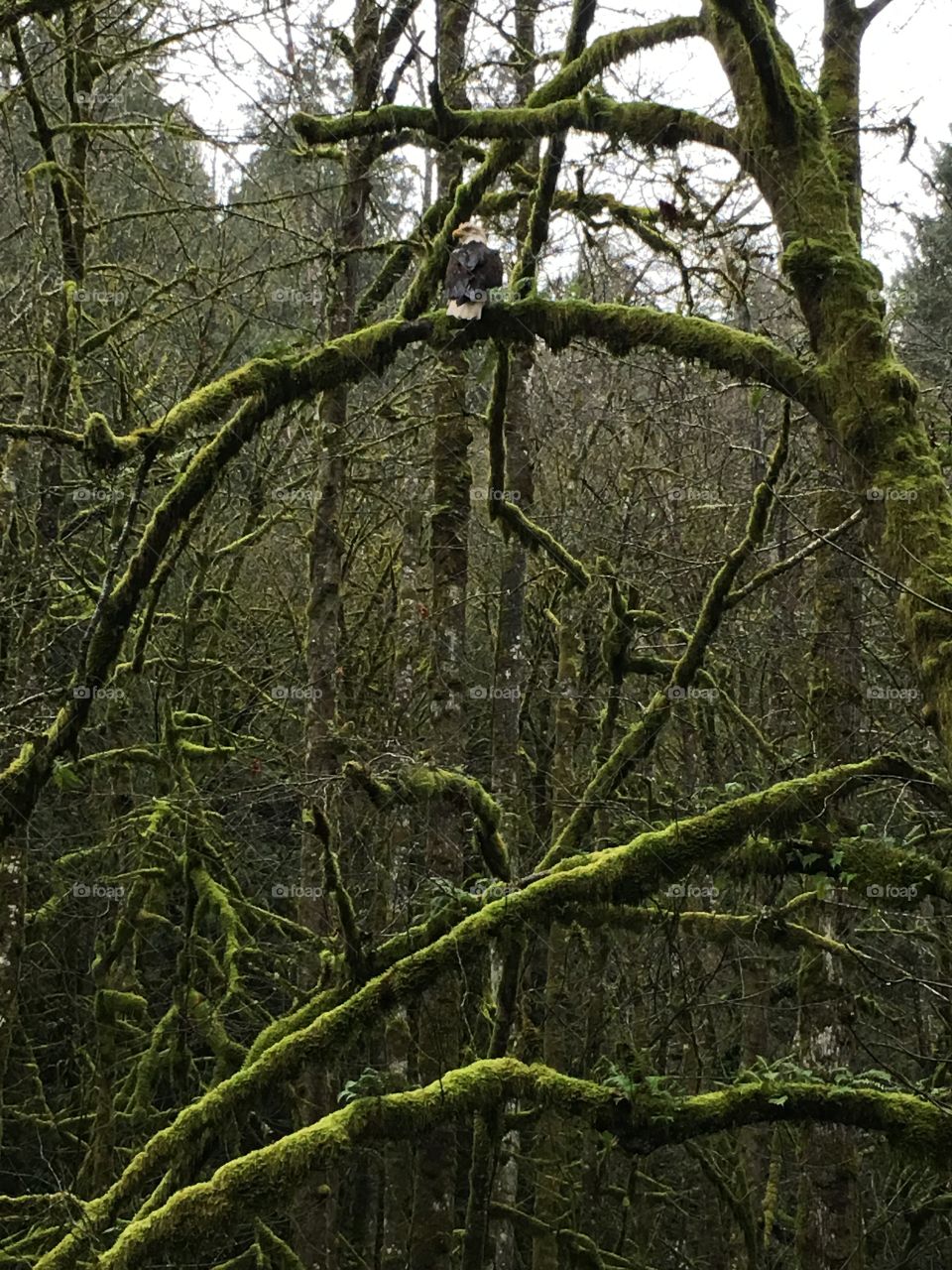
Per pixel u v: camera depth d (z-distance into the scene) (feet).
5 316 37.60
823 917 28.37
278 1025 26.84
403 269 35.22
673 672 30.09
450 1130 31.89
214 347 48.52
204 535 45.55
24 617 35.63
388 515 50.55
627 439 52.29
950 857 30.89
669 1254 55.57
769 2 23.24
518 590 39.04
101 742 46.85
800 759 28.89
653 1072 21.48
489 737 51.57
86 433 22.65
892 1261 45.70
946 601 17.19
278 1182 19.81
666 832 21.13
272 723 51.01
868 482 18.75
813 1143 27.91
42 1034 51.21
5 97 31.14
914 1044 42.19
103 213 44.45
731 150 21.72
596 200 32.55
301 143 34.55
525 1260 51.11
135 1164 22.30
